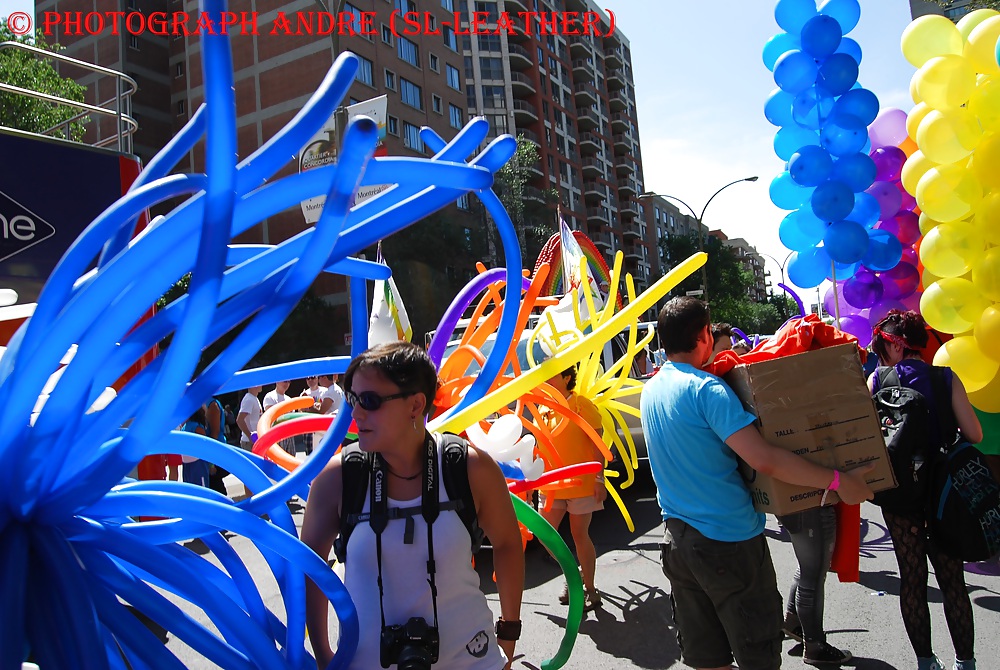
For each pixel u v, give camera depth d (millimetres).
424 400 1769
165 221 1195
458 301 3090
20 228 3922
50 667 1208
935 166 5461
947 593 3041
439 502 1737
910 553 3107
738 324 60656
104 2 39031
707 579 2490
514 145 1652
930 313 5316
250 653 1492
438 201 1455
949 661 3424
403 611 1698
